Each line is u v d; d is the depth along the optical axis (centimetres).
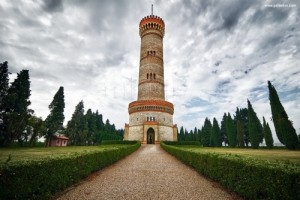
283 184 564
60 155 1011
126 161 1955
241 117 7750
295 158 1906
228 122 7056
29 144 4619
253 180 709
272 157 2033
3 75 4353
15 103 4334
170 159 2114
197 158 1410
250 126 5806
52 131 5491
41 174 737
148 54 6141
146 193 895
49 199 794
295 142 4094
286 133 4212
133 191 923
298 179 525
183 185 1031
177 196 855
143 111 5462
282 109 4459
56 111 5791
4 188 575
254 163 749
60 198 814
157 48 6266
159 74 6038
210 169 1149
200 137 9644
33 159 799
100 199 813
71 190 928
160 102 5538
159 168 1537
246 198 775
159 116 5434
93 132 8400
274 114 4572
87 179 1151
